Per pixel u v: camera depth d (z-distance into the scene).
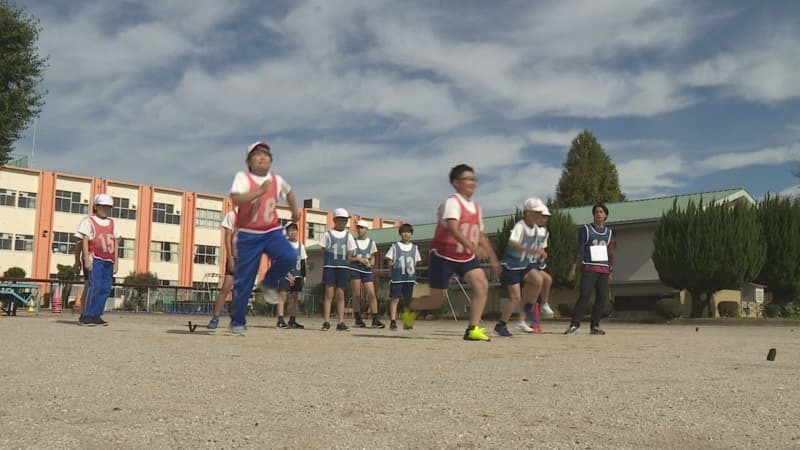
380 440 2.69
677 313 24.69
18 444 2.58
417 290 19.88
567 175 61.72
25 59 20.38
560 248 29.38
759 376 4.76
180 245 55.41
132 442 2.63
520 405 3.47
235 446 2.59
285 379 4.34
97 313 10.80
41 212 49.47
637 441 2.71
